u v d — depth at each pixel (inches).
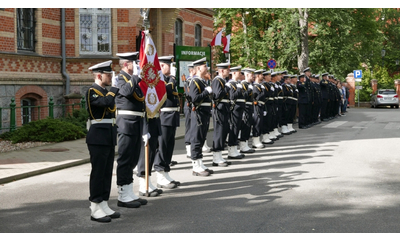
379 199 256.7
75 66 664.4
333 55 1272.1
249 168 357.7
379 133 579.8
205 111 334.0
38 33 615.8
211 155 436.8
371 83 1601.9
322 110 789.2
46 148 453.7
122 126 251.4
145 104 261.7
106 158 225.9
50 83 628.4
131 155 253.3
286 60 1247.5
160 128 283.3
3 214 236.7
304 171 338.3
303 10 1160.2
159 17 812.0
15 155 409.7
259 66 1317.7
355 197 261.3
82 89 663.8
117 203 255.3
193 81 329.1
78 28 660.7
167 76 316.5
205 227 211.5
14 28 572.4
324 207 241.3
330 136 556.4
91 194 225.0
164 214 234.7
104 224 219.6
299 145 483.5
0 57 555.2
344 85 1031.0
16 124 575.5
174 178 326.0
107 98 221.6
